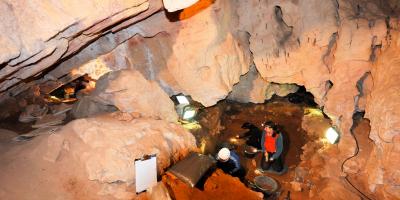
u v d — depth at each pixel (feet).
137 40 20.26
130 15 14.03
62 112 19.19
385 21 17.37
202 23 18.95
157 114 18.72
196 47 19.57
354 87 18.56
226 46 20.30
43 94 20.99
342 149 18.78
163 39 20.31
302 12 19.49
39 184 12.66
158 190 13.50
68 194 12.63
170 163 15.74
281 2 19.77
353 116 20.40
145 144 14.98
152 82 18.89
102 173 13.20
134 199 13.25
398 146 13.75
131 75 17.87
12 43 10.02
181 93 22.98
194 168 15.19
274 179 18.37
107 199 13.01
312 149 20.75
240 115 25.68
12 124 17.51
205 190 14.74
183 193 14.16
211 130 22.43
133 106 17.84
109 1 12.14
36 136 15.60
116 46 19.17
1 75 11.87
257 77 26.45
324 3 18.88
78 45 14.70
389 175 14.17
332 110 19.54
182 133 17.63
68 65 19.15
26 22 10.34
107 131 14.62
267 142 18.78
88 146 13.91
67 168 13.35
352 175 17.10
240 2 21.04
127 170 13.58
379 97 15.31
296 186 17.69
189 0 13.38
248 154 20.63
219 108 25.45
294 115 25.53
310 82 20.83
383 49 17.03
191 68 20.17
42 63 13.05
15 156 13.74
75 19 11.30
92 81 23.43
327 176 17.88
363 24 17.63
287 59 21.15
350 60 18.17
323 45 19.48
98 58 20.04
